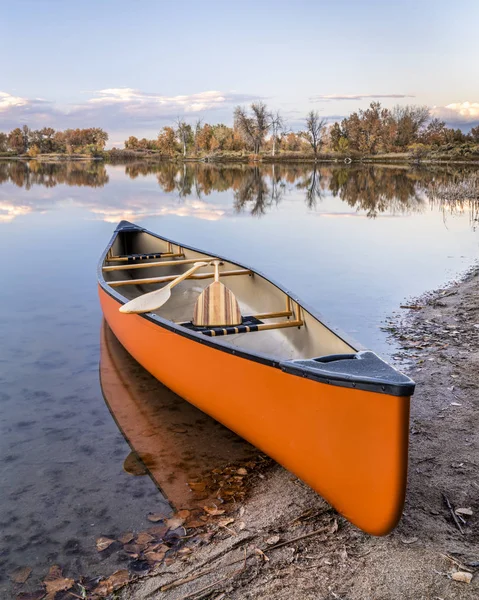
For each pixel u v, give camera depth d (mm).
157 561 2646
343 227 13531
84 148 98375
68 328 6164
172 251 7418
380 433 2416
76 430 3990
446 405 3965
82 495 3221
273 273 8648
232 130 86625
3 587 2521
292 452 2990
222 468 3490
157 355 4344
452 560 2404
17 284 8031
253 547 2658
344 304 6938
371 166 53625
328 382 2584
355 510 2646
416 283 7930
